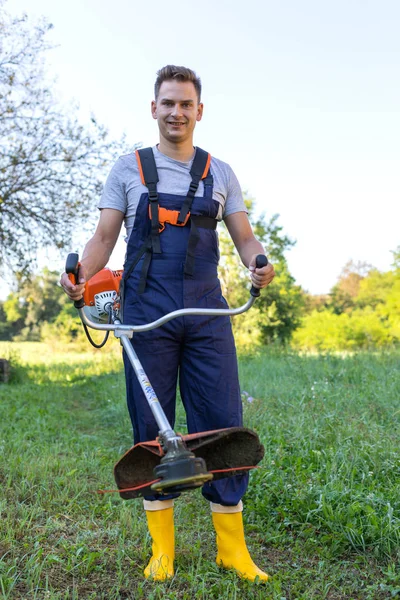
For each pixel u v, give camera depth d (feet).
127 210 10.40
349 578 10.09
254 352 44.96
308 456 15.17
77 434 22.20
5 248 45.52
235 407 10.08
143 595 9.29
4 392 32.45
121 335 9.34
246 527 12.14
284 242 95.40
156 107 10.35
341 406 21.21
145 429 9.96
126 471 8.91
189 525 12.41
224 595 9.14
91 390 36.09
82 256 10.22
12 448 18.11
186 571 10.11
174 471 7.57
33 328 150.10
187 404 10.23
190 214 10.02
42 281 139.74
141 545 11.19
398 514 11.63
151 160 10.19
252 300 9.21
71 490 14.53
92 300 10.43
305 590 9.58
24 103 43.86
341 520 11.51
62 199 45.57
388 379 26.53
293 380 28.55
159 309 9.86
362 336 94.27
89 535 11.50
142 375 8.88
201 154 10.37
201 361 10.01
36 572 9.60
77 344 97.55
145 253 9.96
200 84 10.39
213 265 10.22
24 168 44.55
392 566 10.12
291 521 12.07
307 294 157.79
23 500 13.52
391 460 14.32
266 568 10.42
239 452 8.93
